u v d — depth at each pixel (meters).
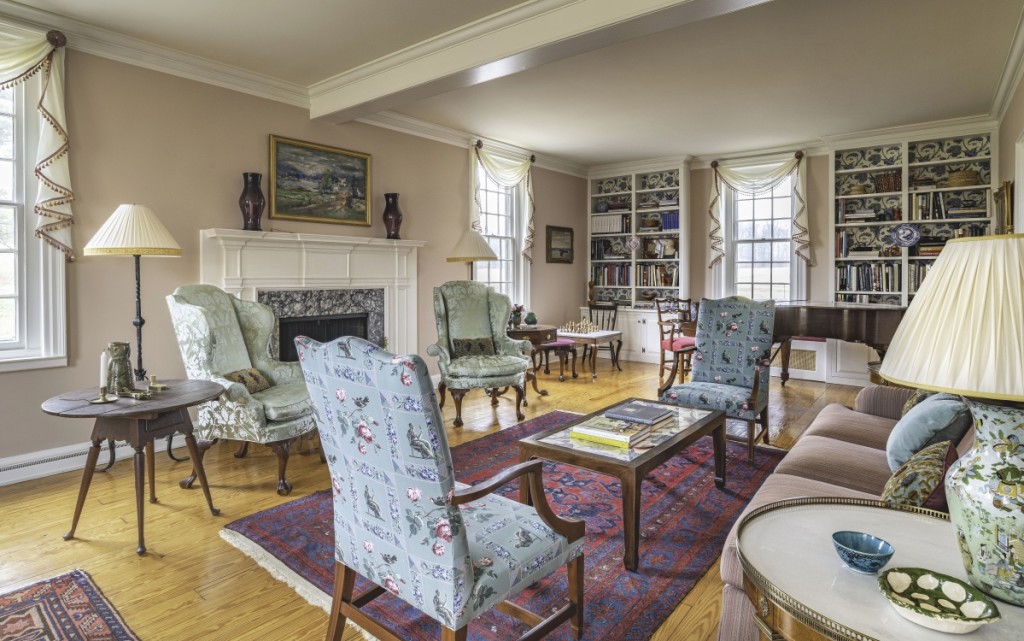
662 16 2.85
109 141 3.63
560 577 2.27
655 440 2.60
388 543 1.55
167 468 3.54
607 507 2.94
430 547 1.44
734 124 5.71
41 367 3.39
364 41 3.71
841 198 6.30
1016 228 4.25
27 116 3.38
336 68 4.21
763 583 1.12
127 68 3.70
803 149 6.49
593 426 2.68
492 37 3.44
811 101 4.97
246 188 4.21
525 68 3.58
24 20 3.25
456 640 1.43
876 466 2.27
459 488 1.49
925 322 1.08
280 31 3.56
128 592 2.16
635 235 7.64
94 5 3.20
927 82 4.51
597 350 7.86
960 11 3.30
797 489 1.98
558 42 3.17
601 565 2.36
